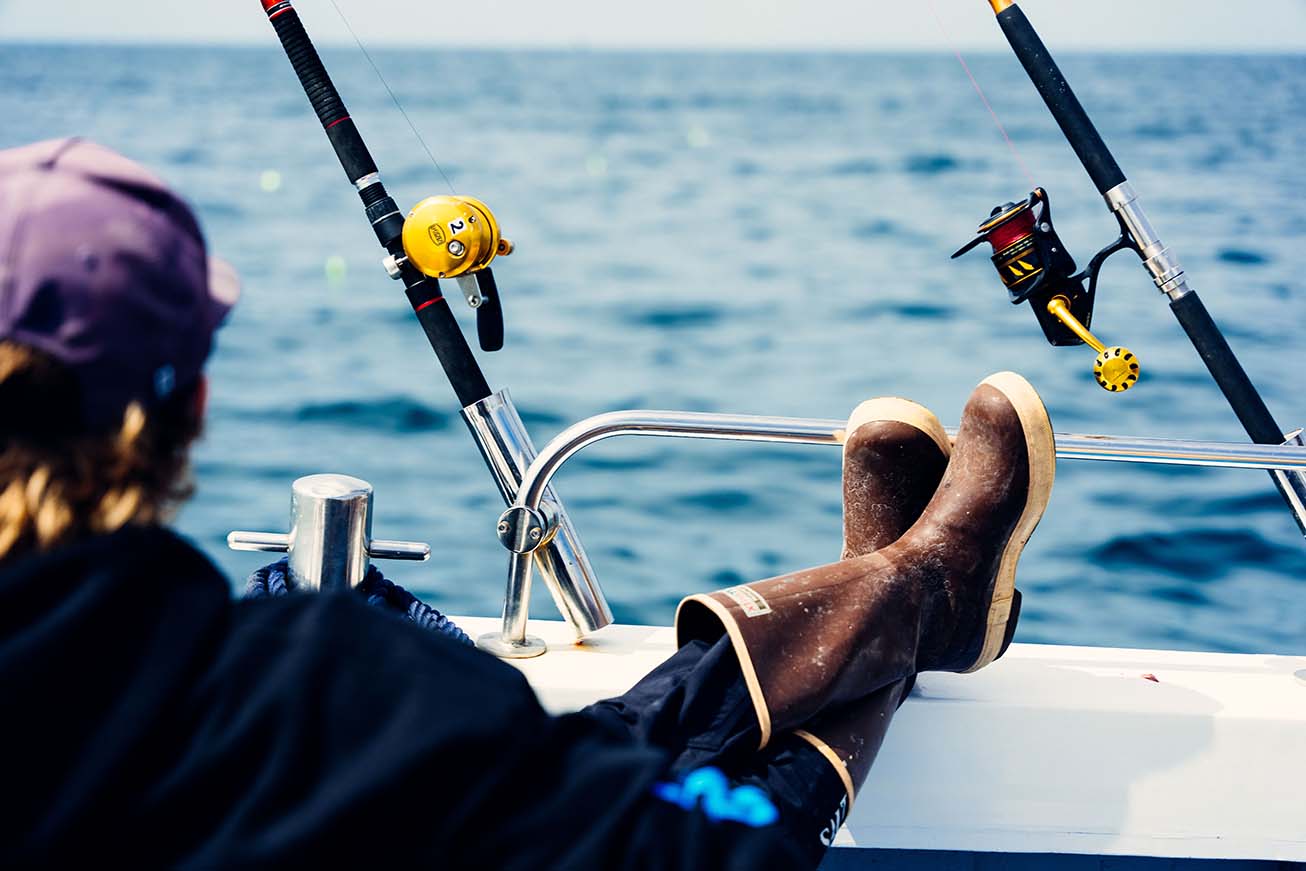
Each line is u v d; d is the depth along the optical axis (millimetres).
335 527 1620
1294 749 1716
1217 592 6473
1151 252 1873
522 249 17797
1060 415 9703
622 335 12773
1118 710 1711
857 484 1698
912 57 94625
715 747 1331
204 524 7262
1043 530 7102
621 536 7148
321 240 17703
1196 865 1844
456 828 721
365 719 737
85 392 766
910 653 1491
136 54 88375
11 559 750
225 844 692
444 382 10547
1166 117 37906
